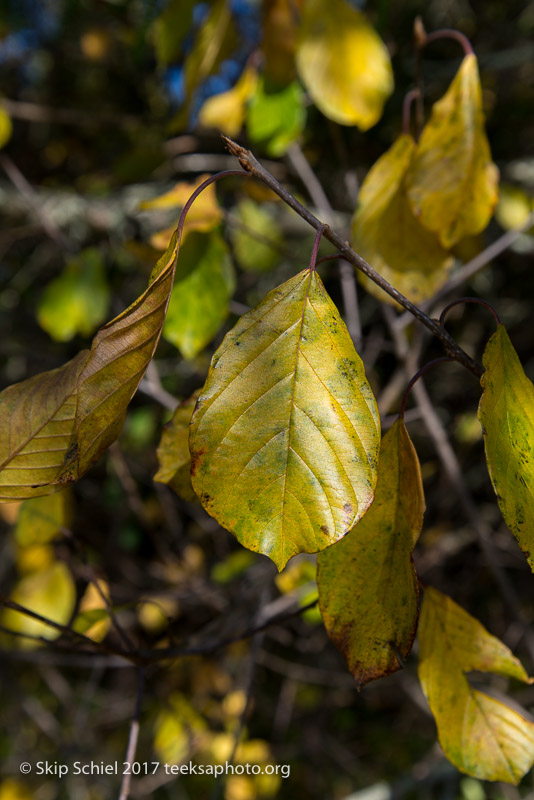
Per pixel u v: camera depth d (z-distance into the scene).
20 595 0.51
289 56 0.44
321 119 0.73
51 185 1.01
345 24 0.38
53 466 0.25
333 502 0.24
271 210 0.76
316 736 0.91
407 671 0.87
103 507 0.99
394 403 0.76
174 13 0.45
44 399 0.25
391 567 0.26
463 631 0.28
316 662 0.92
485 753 0.28
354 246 0.34
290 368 0.24
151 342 0.24
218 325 0.37
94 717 0.96
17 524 0.40
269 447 0.24
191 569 0.84
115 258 0.86
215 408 0.24
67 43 0.96
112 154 1.06
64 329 0.65
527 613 0.93
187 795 0.85
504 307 0.90
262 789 0.73
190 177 0.85
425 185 0.32
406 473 0.26
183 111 0.45
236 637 0.31
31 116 0.82
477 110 0.32
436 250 0.33
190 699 0.83
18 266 1.04
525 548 0.24
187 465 0.30
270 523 0.24
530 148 0.88
